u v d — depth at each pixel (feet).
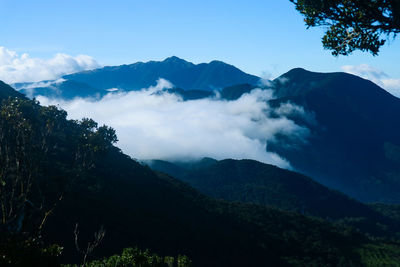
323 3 33.55
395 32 32.30
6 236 46.70
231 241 363.76
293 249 435.53
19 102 274.77
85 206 249.14
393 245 532.32
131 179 425.28
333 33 35.27
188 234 326.03
